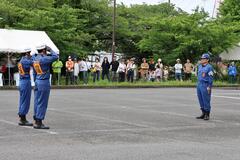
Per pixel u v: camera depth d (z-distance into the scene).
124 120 14.78
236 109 19.19
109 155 9.14
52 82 33.00
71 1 47.06
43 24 37.25
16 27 37.03
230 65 41.09
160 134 12.12
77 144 10.33
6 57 31.58
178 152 9.59
